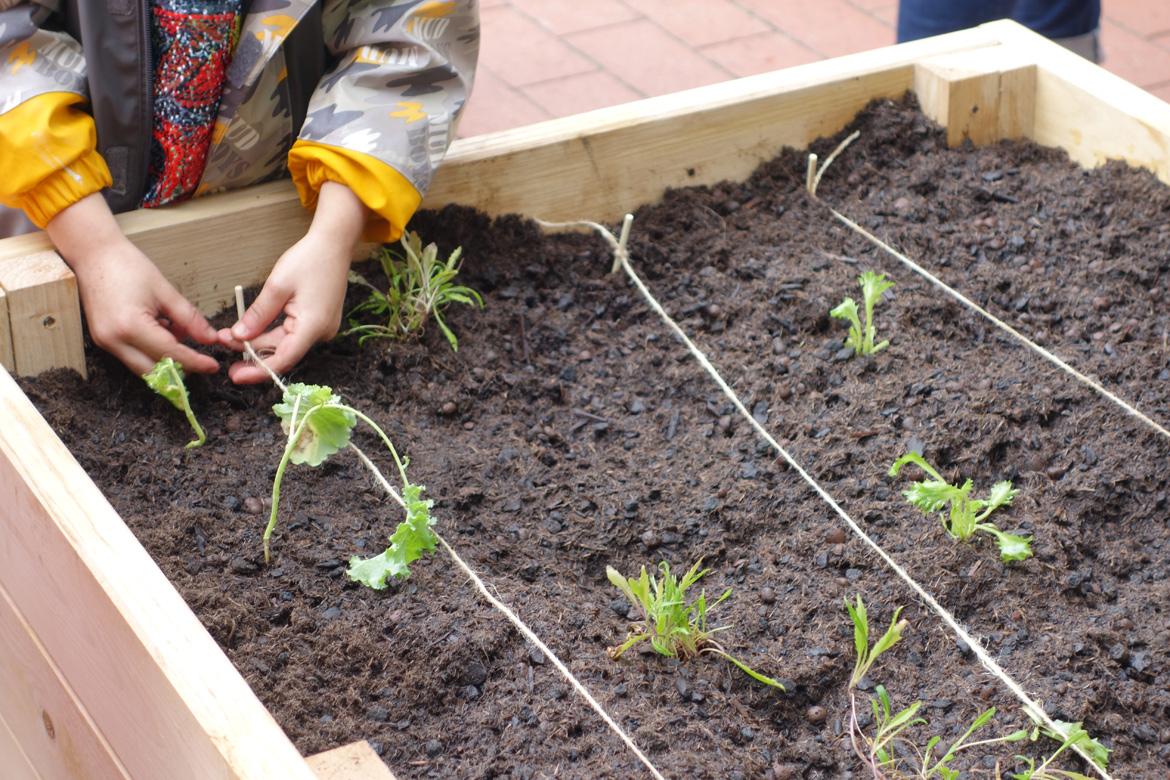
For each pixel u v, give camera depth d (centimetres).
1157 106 216
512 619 146
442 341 196
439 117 189
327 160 181
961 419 178
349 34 191
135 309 173
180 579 148
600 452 181
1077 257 209
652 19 446
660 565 162
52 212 174
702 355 194
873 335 196
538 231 215
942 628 150
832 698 143
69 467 138
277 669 140
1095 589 157
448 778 129
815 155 227
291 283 179
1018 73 231
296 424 159
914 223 219
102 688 134
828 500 167
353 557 151
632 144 217
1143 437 176
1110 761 135
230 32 182
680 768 130
